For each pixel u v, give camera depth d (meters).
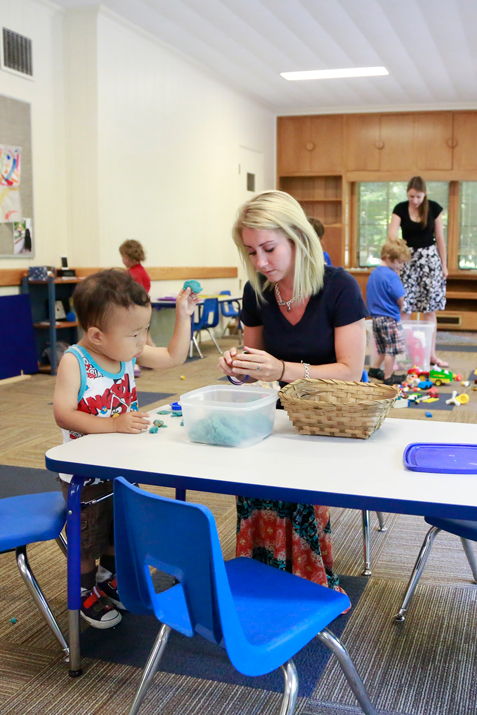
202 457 1.53
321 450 1.58
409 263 6.21
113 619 1.99
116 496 1.28
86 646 1.89
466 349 8.01
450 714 1.59
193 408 1.64
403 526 2.80
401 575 2.32
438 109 9.93
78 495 1.65
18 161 5.82
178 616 1.30
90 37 6.19
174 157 7.71
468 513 1.20
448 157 10.01
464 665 1.79
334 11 6.16
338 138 10.38
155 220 7.41
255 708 1.62
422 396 5.09
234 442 1.60
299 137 10.56
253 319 2.17
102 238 6.48
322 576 1.84
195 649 1.87
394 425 1.83
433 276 6.23
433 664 1.79
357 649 1.86
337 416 1.65
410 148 10.13
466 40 6.97
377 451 1.56
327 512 1.92
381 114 10.16
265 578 1.46
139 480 1.43
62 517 1.82
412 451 1.54
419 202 6.02
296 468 1.43
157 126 7.30
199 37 6.98
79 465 1.50
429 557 2.47
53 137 6.27
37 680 1.74
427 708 1.61
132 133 6.86
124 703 1.64
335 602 1.35
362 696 1.35
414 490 1.28
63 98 6.35
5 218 5.72
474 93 9.33
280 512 1.84
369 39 6.98
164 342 7.76
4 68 5.57
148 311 1.81
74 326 6.53
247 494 1.34
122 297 1.74
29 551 2.56
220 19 6.42
